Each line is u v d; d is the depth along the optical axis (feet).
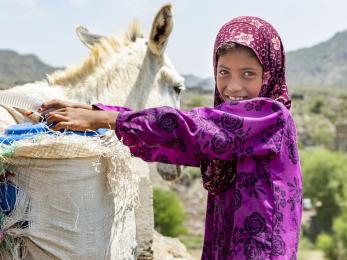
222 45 8.04
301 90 529.04
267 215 7.33
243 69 7.99
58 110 8.23
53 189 8.21
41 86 14.48
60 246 8.29
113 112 7.88
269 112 7.66
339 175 161.17
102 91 15.11
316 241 144.56
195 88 409.69
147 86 16.06
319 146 299.38
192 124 7.50
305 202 129.80
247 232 7.40
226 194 8.13
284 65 8.46
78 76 15.05
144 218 16.61
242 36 7.94
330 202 161.38
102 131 8.84
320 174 165.78
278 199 7.38
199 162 8.15
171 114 7.51
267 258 7.21
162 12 15.75
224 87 8.22
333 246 131.13
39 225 8.23
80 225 8.29
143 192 16.38
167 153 7.97
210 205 8.75
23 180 8.28
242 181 7.58
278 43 8.29
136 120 7.59
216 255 8.12
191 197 160.76
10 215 8.26
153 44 15.99
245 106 7.75
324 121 358.43
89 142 8.20
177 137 7.51
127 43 16.31
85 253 8.34
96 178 8.39
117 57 15.75
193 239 144.56
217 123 7.58
